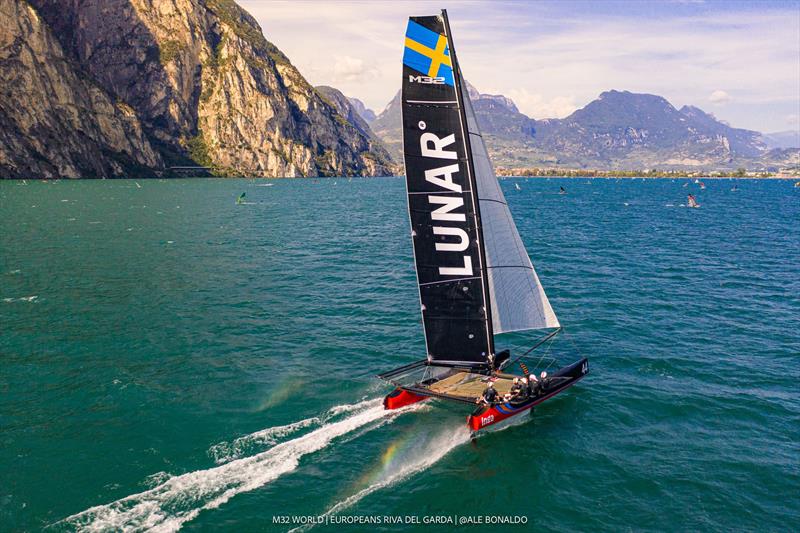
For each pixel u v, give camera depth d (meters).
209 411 19.23
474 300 20.17
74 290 36.03
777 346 26.42
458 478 15.39
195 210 97.56
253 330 28.53
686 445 17.25
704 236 66.56
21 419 18.42
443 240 19.67
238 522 13.23
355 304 33.91
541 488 14.98
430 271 19.88
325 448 16.83
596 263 47.62
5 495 14.09
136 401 19.91
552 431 18.12
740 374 23.00
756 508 14.10
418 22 18.28
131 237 60.44
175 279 40.00
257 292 36.66
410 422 18.59
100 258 47.41
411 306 33.59
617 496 14.64
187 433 17.64
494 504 14.27
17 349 25.06
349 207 113.50
